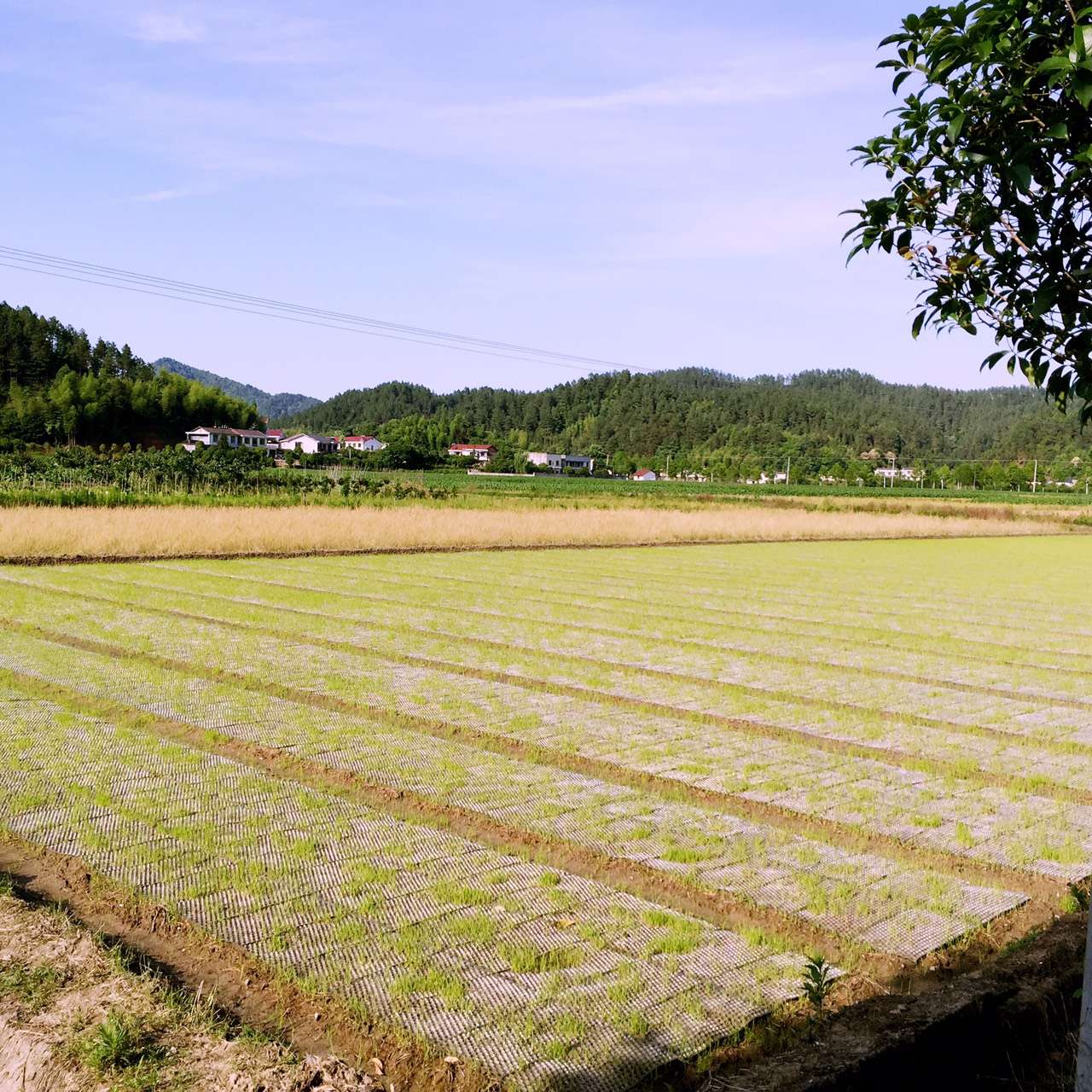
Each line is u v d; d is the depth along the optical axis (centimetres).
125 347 12812
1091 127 263
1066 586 2406
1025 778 793
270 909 503
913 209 317
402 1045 384
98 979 407
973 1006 402
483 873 557
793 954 470
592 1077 365
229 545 2522
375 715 923
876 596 2075
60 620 1388
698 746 855
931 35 291
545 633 1435
